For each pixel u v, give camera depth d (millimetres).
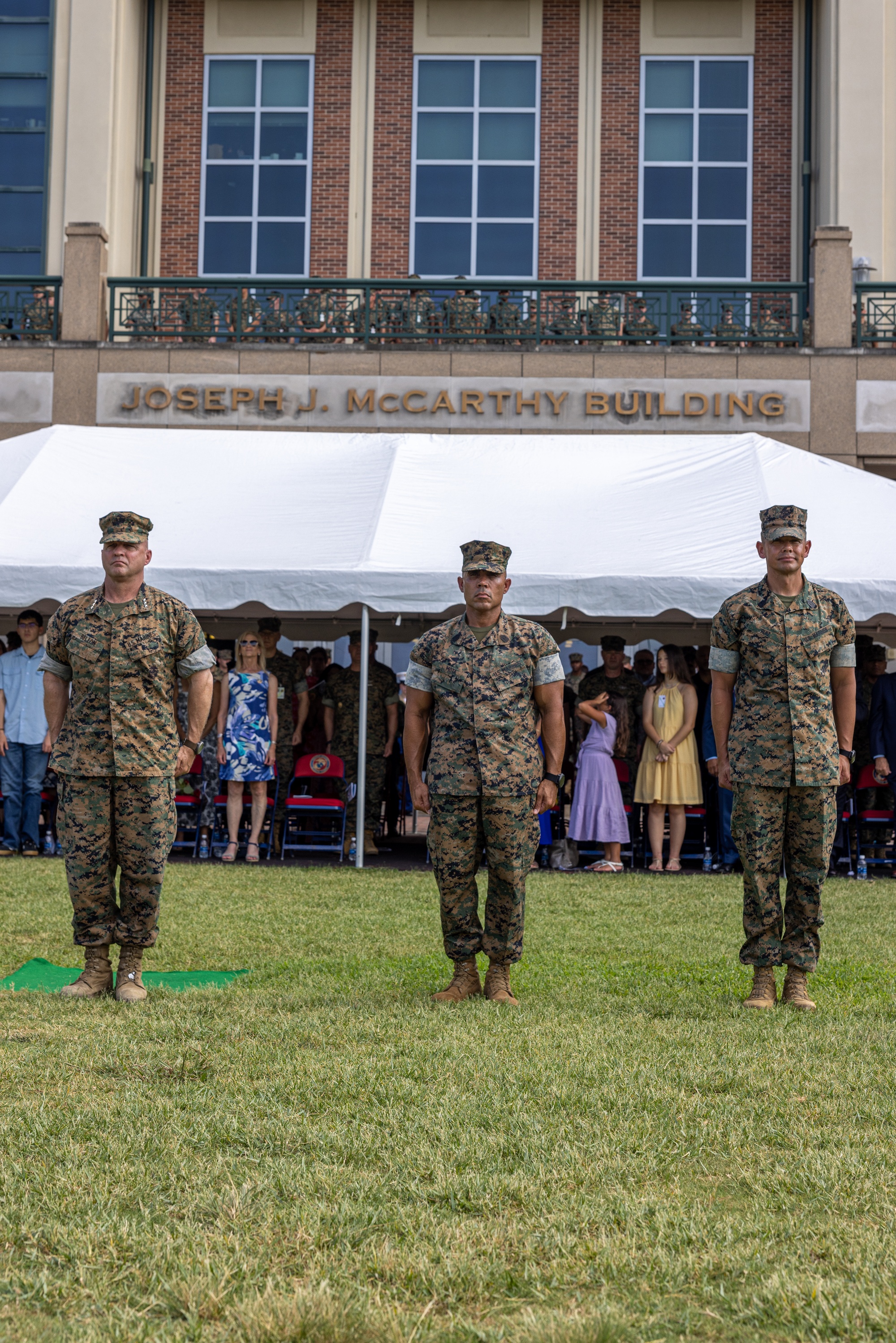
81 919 5344
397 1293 2461
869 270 19062
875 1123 3582
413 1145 3307
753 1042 4547
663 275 21438
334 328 18562
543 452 13383
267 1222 2762
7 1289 2438
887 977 5992
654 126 21562
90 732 5215
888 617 11172
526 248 21578
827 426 17812
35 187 20875
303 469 13039
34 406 18219
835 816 5383
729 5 21516
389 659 20156
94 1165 3119
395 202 21625
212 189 21672
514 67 21734
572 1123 3541
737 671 5438
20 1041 4414
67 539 11219
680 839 11172
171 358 18188
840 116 20125
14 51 21047
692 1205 2926
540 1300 2445
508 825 5242
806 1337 2289
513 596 10617
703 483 12328
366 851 12211
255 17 21750
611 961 6363
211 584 10727
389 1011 5043
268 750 11047
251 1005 5121
